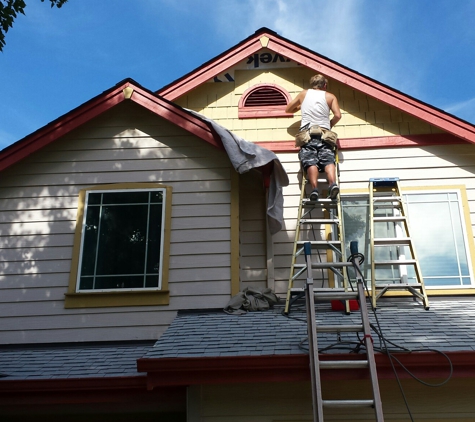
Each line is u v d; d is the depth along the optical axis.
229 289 6.26
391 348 4.43
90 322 6.18
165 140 6.99
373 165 7.18
